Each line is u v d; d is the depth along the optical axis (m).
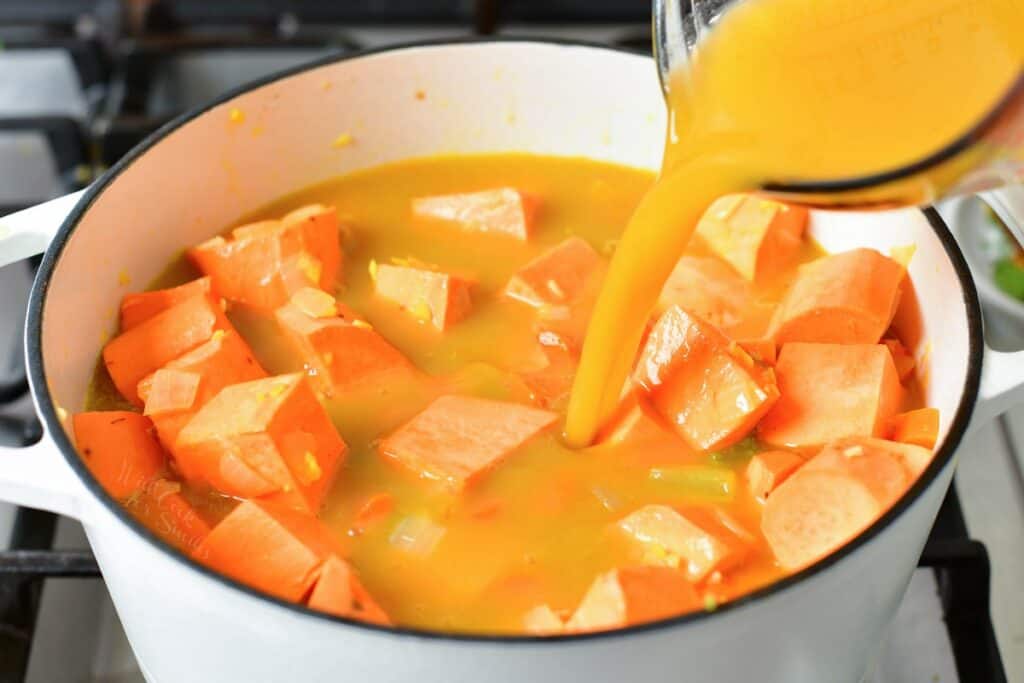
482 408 0.52
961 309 0.50
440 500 0.50
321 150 0.60
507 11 0.76
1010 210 0.51
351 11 0.77
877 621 0.47
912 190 0.45
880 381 0.51
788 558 0.48
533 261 0.56
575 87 0.60
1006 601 0.56
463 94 0.61
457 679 0.42
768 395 0.51
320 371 0.53
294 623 0.42
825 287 0.54
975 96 0.46
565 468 0.51
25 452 0.46
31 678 0.53
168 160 0.56
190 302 0.54
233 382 0.52
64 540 0.56
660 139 0.61
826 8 0.49
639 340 0.53
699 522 0.48
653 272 0.51
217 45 0.71
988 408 0.48
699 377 0.52
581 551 0.49
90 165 0.68
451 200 0.59
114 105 0.69
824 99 0.48
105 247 0.54
